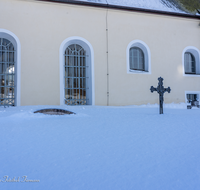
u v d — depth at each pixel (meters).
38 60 11.98
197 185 2.49
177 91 14.59
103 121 5.75
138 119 6.05
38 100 11.91
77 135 4.32
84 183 2.51
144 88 13.82
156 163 3.02
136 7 13.60
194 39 15.27
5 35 11.77
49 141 3.92
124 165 2.95
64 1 12.27
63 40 12.42
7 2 11.62
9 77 12.16
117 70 13.30
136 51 14.45
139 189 2.40
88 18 12.91
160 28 14.41
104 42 13.14
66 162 3.04
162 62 14.35
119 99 13.24
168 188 2.42
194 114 7.53
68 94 13.04
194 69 15.77
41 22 12.11
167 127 5.00
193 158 3.19
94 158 3.17
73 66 13.13
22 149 3.52
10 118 6.16
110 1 13.41
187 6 15.64
